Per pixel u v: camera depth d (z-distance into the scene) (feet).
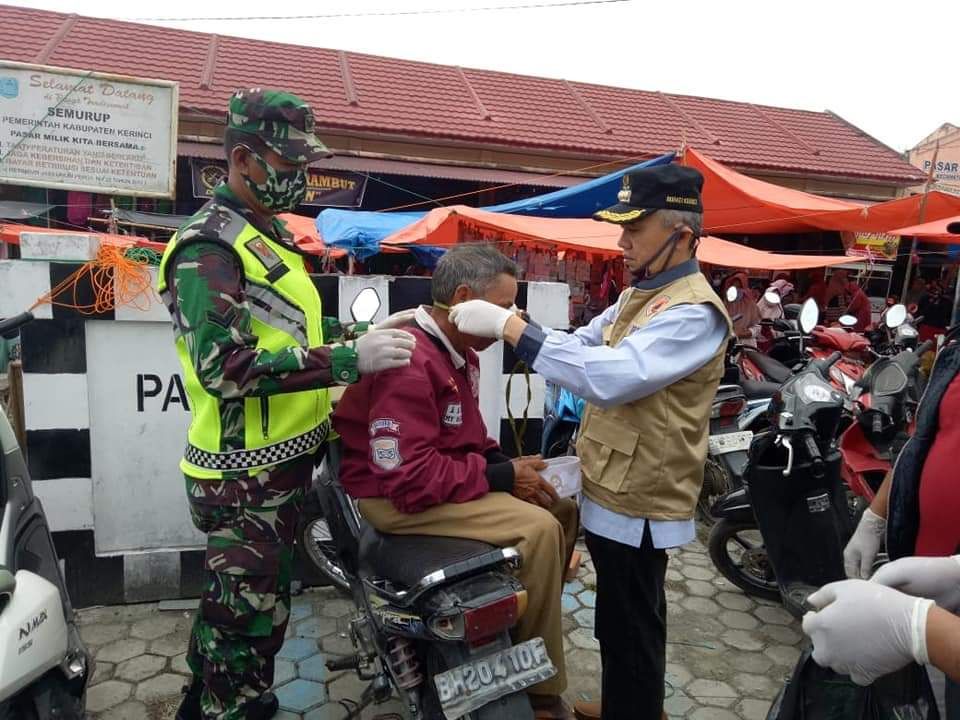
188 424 10.26
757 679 9.31
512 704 5.39
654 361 5.81
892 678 5.02
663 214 6.23
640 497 6.27
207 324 5.64
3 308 9.41
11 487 7.18
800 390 10.08
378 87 45.88
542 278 30.99
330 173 39.24
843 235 38.83
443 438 6.40
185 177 37.58
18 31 41.96
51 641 5.81
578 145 42.16
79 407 9.82
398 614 5.86
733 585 12.03
